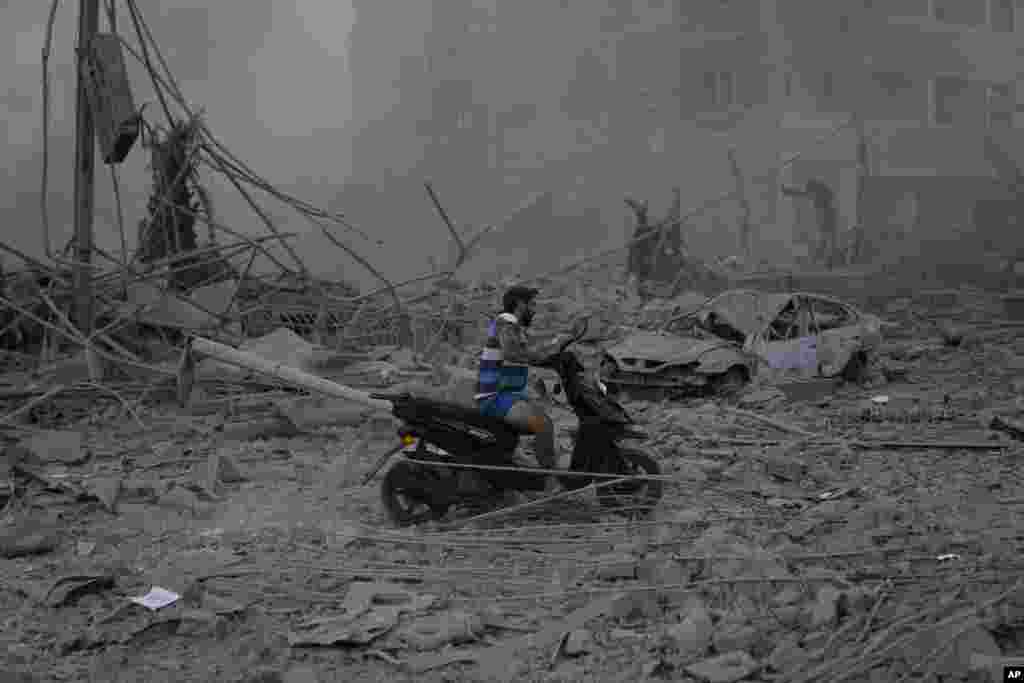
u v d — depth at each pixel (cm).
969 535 592
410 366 1308
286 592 526
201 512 695
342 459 874
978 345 1694
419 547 607
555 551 597
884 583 496
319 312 1528
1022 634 433
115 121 1303
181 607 507
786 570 517
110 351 1330
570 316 1958
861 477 785
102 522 677
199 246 1719
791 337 1365
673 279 2534
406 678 428
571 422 1019
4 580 549
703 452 877
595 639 461
